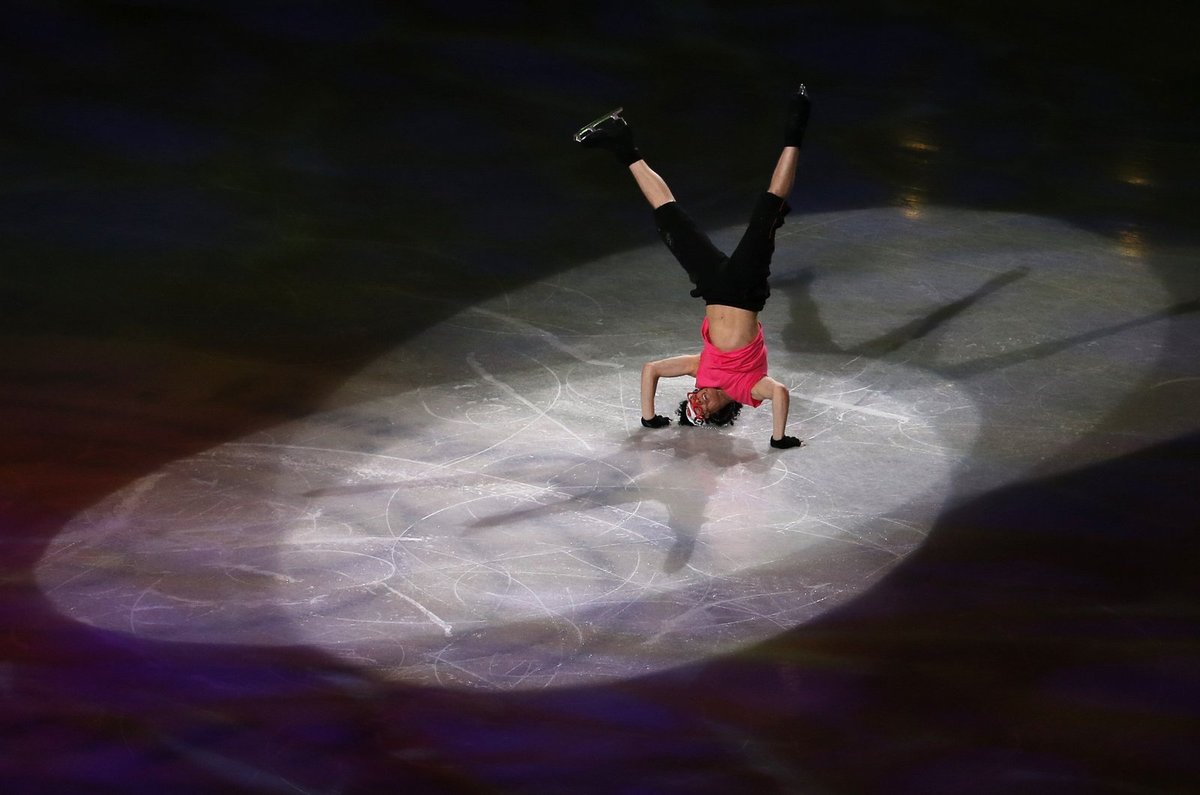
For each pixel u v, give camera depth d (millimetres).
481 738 17266
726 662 18812
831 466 24422
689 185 38312
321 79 44969
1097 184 38375
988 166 39688
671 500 23359
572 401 27062
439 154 40094
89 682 18375
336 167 39031
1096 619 19516
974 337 29516
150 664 18797
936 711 17594
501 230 35562
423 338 29797
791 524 22516
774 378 27859
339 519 22750
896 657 18812
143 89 43594
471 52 47594
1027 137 41750
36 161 38625
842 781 16359
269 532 22328
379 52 47312
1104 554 21234
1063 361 28312
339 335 29828
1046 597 20109
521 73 46062
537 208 36906
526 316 30938
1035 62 47969
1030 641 19047
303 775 16562
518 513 22953
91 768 16625
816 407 26688
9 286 31625
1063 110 43906
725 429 25984
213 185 37625
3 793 16141
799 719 17531
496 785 16375
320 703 17984
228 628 19719
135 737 17234
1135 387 27078
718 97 44594
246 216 35844
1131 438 25031
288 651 19188
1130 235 35031
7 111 41625
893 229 35500
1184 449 24547
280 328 30094
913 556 21391
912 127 42469
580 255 34312
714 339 25156
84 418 26016
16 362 28156
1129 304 31016
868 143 41219
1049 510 22609
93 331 29688
